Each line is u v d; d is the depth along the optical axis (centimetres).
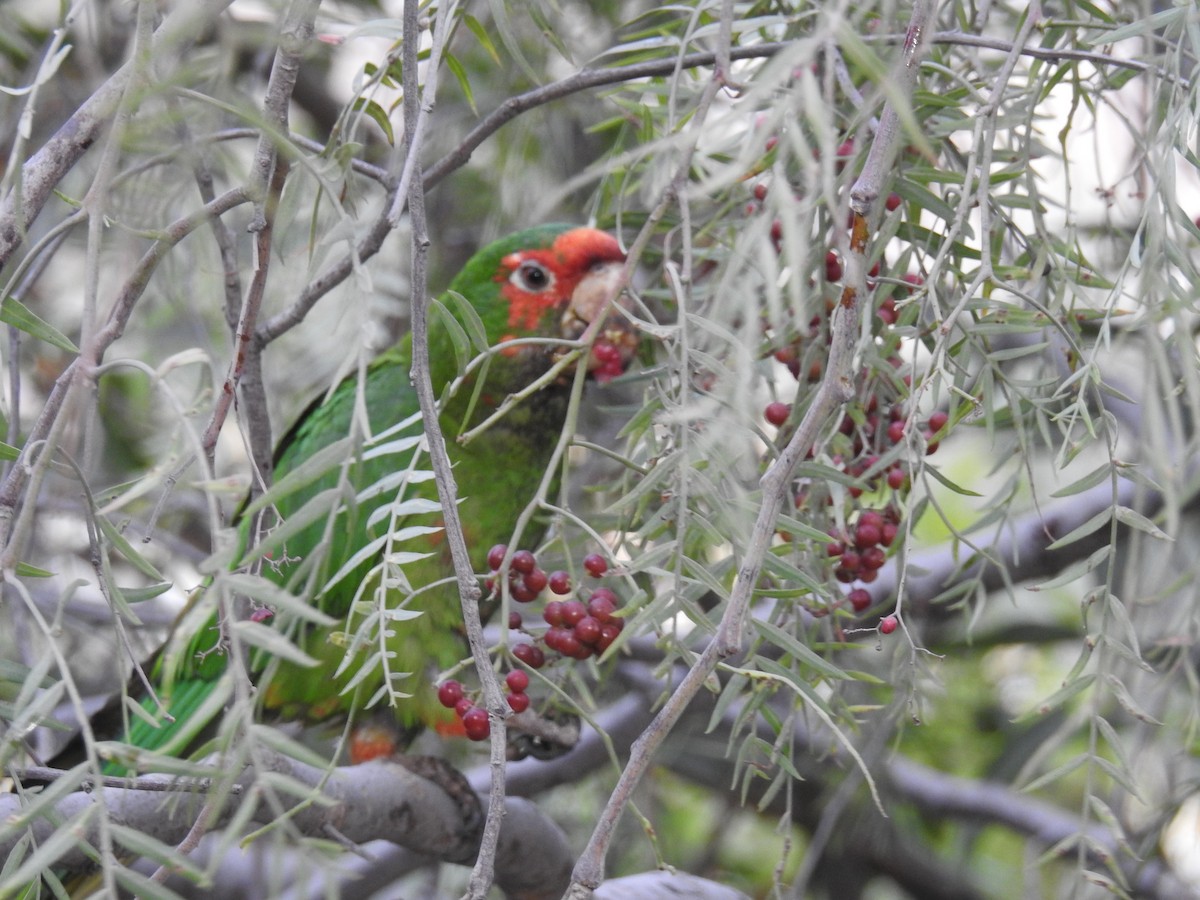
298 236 405
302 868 219
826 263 390
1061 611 823
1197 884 596
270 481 442
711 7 356
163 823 375
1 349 301
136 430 731
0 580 240
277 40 254
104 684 688
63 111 610
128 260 486
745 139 358
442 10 302
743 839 873
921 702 364
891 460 353
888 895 896
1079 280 374
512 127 668
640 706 677
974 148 304
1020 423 346
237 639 218
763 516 261
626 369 553
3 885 211
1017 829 746
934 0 271
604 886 465
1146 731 517
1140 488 304
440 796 536
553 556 489
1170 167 281
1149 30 302
